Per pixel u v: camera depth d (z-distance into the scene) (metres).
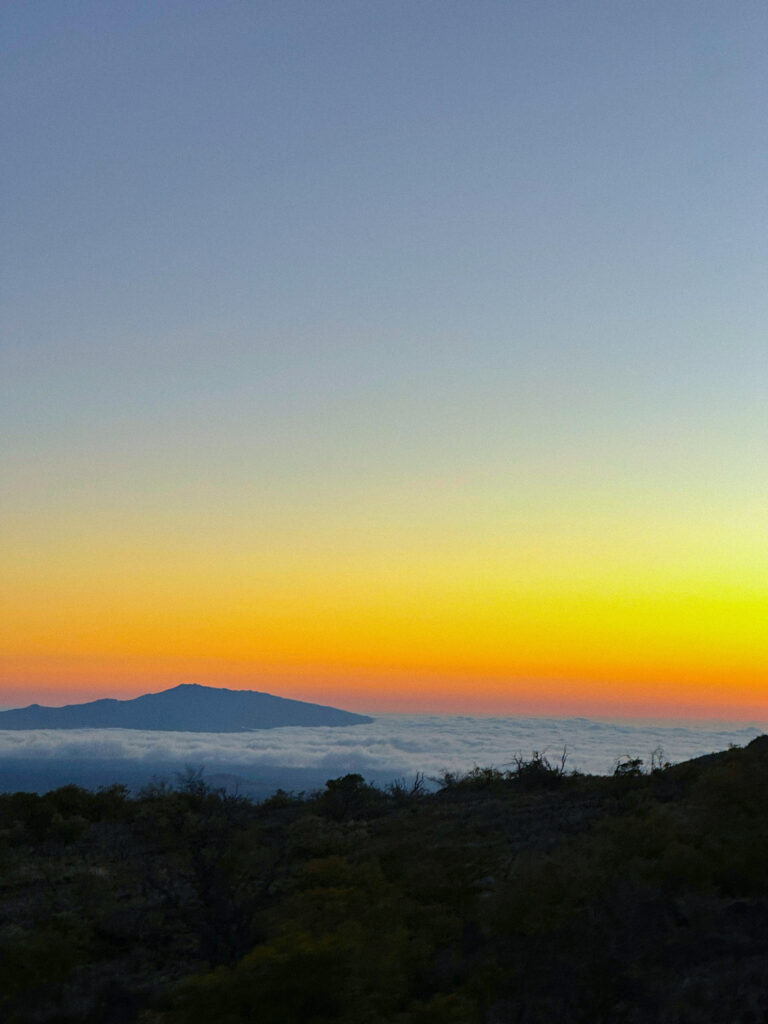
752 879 16.59
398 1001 13.80
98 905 22.69
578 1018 12.45
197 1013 13.57
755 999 11.81
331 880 21.67
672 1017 11.85
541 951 14.20
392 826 32.28
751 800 21.95
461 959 15.40
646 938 14.27
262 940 18.62
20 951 18.05
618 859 18.17
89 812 40.75
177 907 20.00
